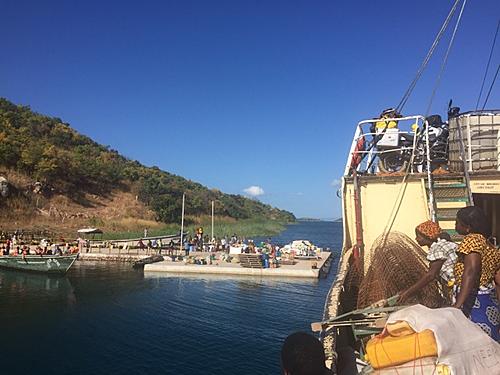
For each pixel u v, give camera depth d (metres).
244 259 38.06
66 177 81.81
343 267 7.37
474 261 3.50
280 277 35.94
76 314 24.05
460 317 2.77
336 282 6.57
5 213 63.66
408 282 5.38
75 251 44.03
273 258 39.88
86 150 101.06
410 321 2.72
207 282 33.75
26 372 15.83
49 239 56.31
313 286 32.22
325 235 109.06
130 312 24.48
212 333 20.80
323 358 2.53
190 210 101.31
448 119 9.04
